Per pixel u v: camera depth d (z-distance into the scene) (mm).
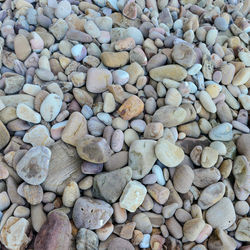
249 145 411
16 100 419
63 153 386
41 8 524
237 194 394
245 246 368
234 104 470
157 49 498
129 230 350
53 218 332
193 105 447
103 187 365
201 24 564
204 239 366
